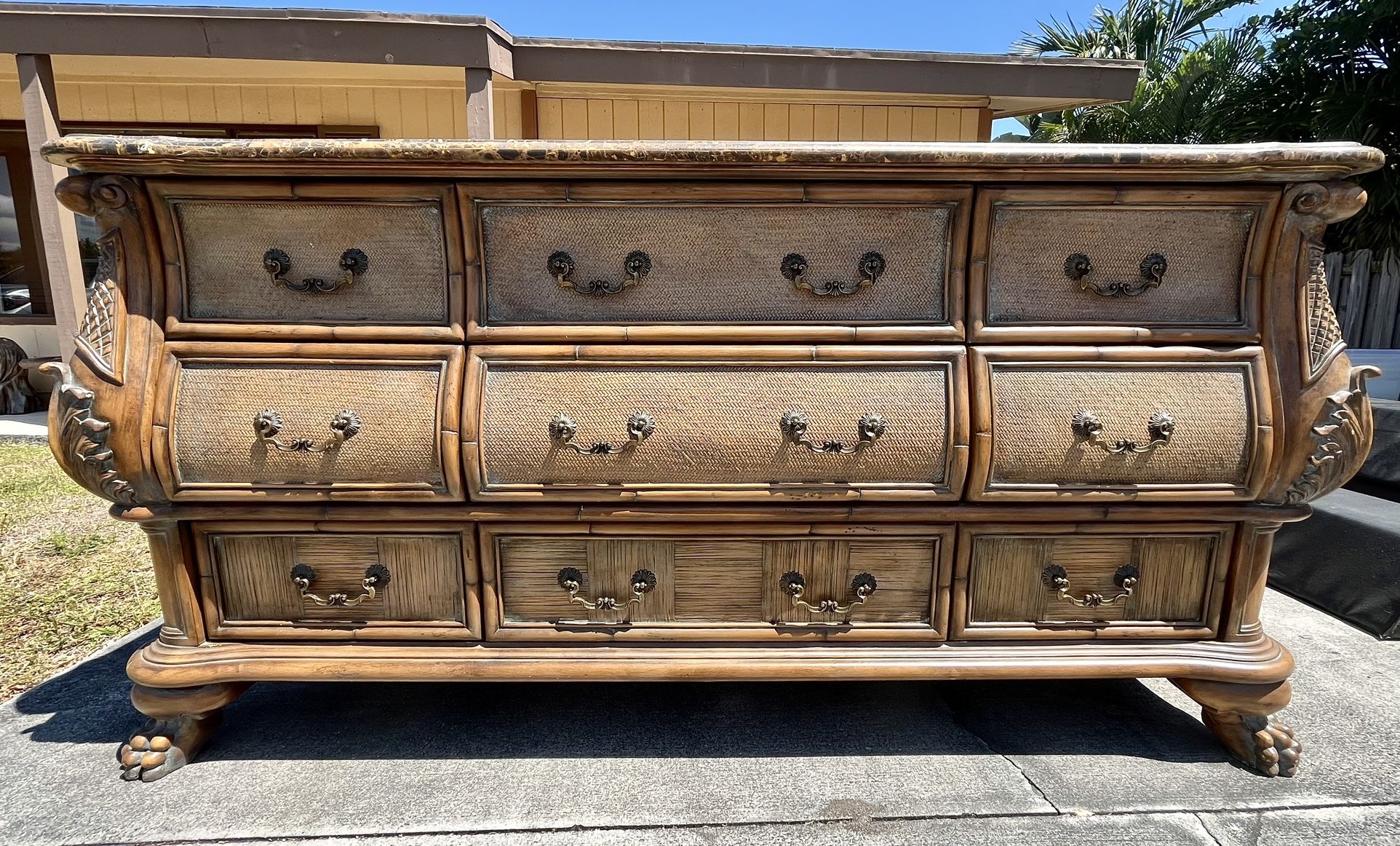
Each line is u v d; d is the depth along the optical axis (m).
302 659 1.45
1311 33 5.22
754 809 1.35
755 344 1.38
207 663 1.43
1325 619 2.24
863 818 1.33
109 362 1.28
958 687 1.83
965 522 1.44
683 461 1.38
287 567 1.45
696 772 1.46
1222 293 1.40
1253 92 5.59
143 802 1.36
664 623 1.48
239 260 1.36
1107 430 1.37
